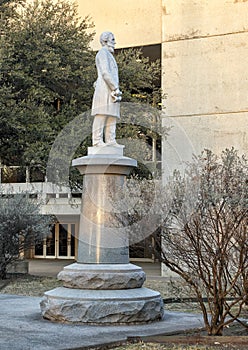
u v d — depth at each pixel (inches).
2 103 677.9
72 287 347.3
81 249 357.7
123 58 778.2
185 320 354.9
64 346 271.7
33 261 1159.0
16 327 321.4
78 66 761.0
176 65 854.5
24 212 712.4
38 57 726.5
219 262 308.3
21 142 700.7
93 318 329.7
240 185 291.0
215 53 832.9
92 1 917.2
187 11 851.4
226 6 828.0
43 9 780.6
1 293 550.6
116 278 342.6
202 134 834.2
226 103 822.5
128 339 291.9
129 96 743.7
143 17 888.3
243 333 322.0
